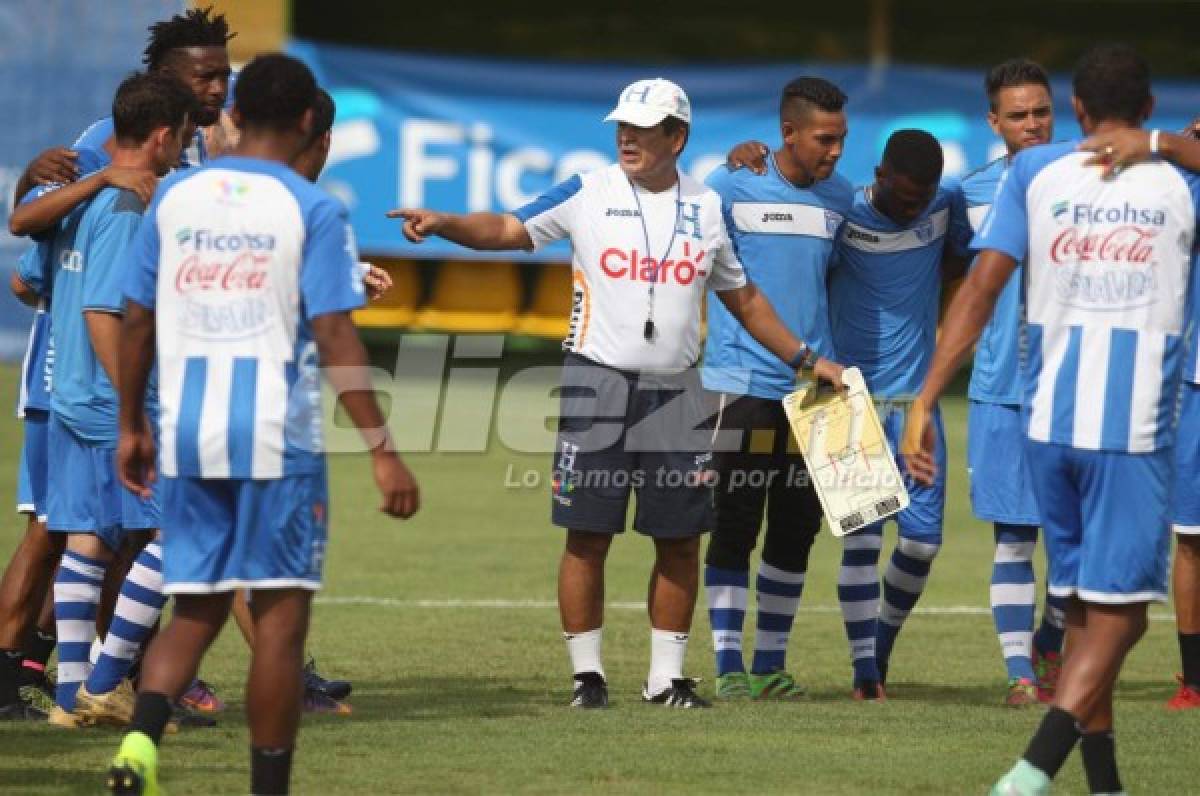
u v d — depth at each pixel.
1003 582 26.86
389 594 36.00
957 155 70.75
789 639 32.28
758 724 24.12
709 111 71.50
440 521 45.59
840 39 83.44
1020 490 26.42
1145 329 18.75
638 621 33.56
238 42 69.31
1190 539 26.42
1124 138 18.83
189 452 18.03
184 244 18.19
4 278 72.31
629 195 25.16
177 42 25.41
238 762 21.47
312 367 18.25
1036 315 19.23
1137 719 25.05
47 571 24.56
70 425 23.27
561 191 25.41
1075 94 19.44
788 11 83.25
